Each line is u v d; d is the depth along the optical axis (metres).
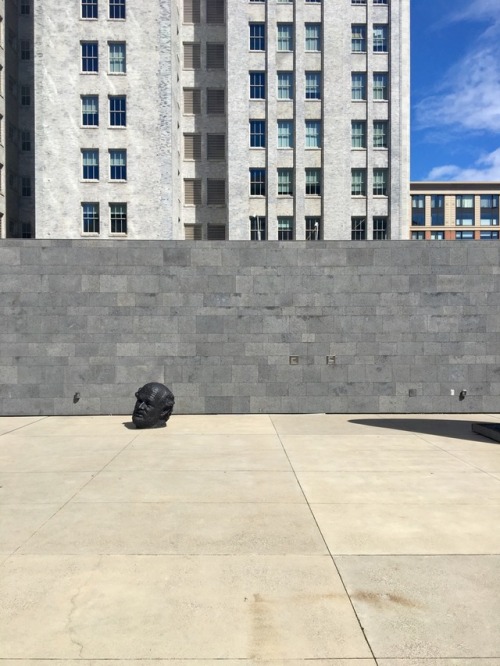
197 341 12.50
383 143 37.50
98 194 34.47
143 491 6.14
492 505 5.62
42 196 34.22
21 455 8.09
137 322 12.44
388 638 3.17
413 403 12.58
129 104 34.50
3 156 37.09
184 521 5.14
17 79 39.78
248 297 12.55
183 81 37.62
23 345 12.31
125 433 10.06
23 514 5.34
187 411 12.46
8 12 38.06
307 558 4.28
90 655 3.01
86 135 34.50
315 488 6.27
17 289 12.33
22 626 3.29
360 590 3.75
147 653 3.02
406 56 37.41
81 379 12.36
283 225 37.19
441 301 12.61
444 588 3.78
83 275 12.38
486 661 2.96
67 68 34.44
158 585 3.82
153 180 34.56
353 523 5.09
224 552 4.40
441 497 5.91
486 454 8.13
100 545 4.55
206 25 37.88
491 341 12.60
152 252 12.48
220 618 3.38
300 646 3.09
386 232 37.25
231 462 7.62
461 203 107.62
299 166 36.88
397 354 12.59
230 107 36.81
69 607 3.52
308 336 12.59
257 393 12.55
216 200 37.72
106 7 34.59
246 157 36.88
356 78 37.56
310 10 37.16
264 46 37.19
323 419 11.77
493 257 12.60
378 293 12.60
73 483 6.49
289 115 37.16
